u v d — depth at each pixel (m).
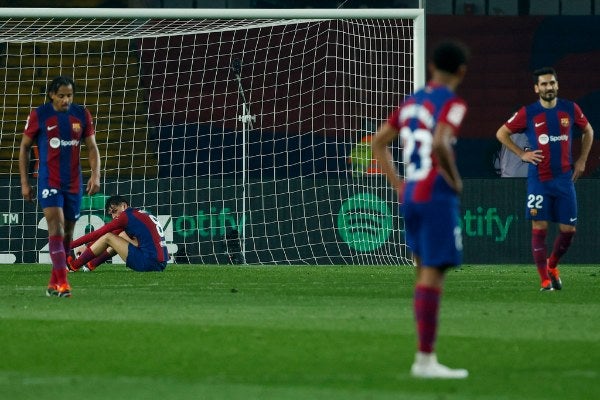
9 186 73.88
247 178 81.81
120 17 62.94
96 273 55.78
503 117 91.19
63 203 36.97
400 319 28.50
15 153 88.62
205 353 21.73
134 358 21.05
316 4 99.25
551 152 41.81
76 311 30.69
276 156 88.62
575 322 27.98
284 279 50.31
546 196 41.97
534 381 18.30
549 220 42.25
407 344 23.06
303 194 74.19
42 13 62.38
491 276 53.91
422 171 19.72
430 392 17.14
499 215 75.81
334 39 91.50
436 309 19.12
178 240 73.88
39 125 36.38
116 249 56.81
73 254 57.03
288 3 100.12
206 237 73.88
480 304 34.41
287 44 82.94
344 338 24.05
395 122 20.72
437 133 19.39
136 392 17.03
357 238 74.19
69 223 37.97
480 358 21.14
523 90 91.50
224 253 74.00
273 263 74.00
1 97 90.12
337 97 90.06
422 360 18.94
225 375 18.97
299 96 88.50
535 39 92.06
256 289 42.19
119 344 23.03
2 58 90.75
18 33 78.25
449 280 49.84
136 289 41.97
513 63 91.75
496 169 90.19
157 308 31.97
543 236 42.38
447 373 18.80
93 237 56.72
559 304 34.44
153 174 87.81
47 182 36.44
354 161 88.69
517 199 75.81
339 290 41.62
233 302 34.72
